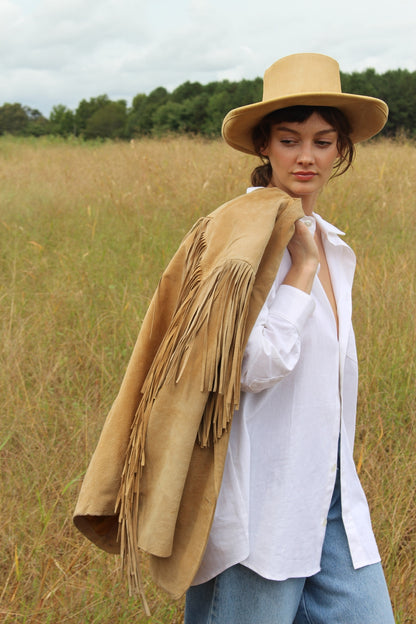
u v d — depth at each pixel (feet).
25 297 16.75
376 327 14.10
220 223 5.64
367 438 11.28
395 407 12.15
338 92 6.17
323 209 22.88
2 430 11.11
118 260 19.49
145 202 25.21
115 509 5.75
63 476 10.29
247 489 5.53
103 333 14.70
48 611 7.89
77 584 8.38
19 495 9.76
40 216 23.97
